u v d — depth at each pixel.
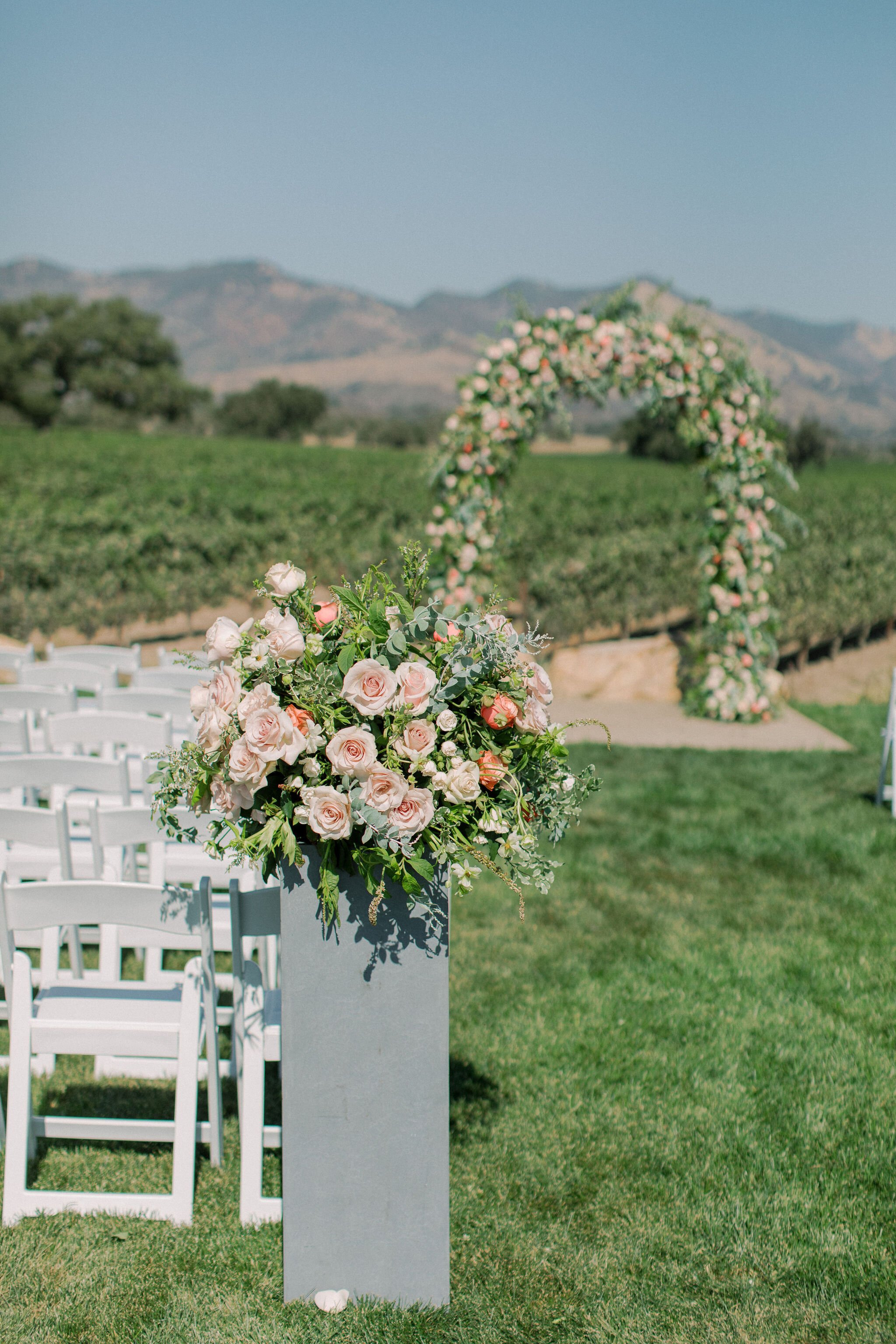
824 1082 3.73
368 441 95.75
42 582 13.23
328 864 2.38
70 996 3.22
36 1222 2.89
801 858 6.02
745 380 8.92
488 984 4.45
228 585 14.75
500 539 9.16
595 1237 2.92
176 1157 2.93
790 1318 2.62
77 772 3.90
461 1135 3.40
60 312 91.31
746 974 4.56
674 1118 3.51
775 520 9.70
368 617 2.46
